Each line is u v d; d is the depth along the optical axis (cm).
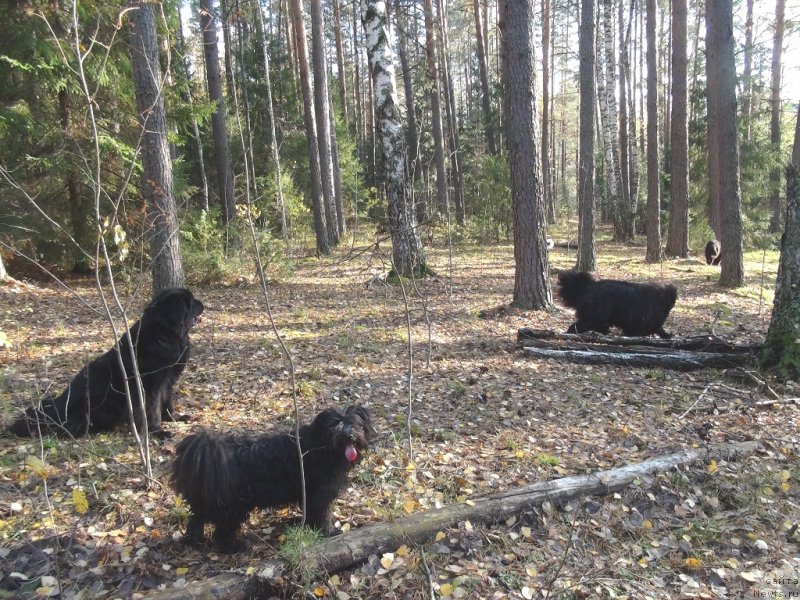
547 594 323
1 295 1105
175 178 1483
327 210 2217
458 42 4075
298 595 313
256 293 1270
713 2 1315
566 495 408
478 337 880
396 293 1245
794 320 658
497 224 2447
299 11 1830
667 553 375
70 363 691
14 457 441
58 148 1254
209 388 636
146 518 374
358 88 3616
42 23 1080
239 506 338
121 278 1369
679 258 1922
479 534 371
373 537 346
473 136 3359
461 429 537
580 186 1591
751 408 586
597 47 3133
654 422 558
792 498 436
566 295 892
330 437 338
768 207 2427
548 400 615
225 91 2623
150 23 909
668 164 2780
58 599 300
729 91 1304
